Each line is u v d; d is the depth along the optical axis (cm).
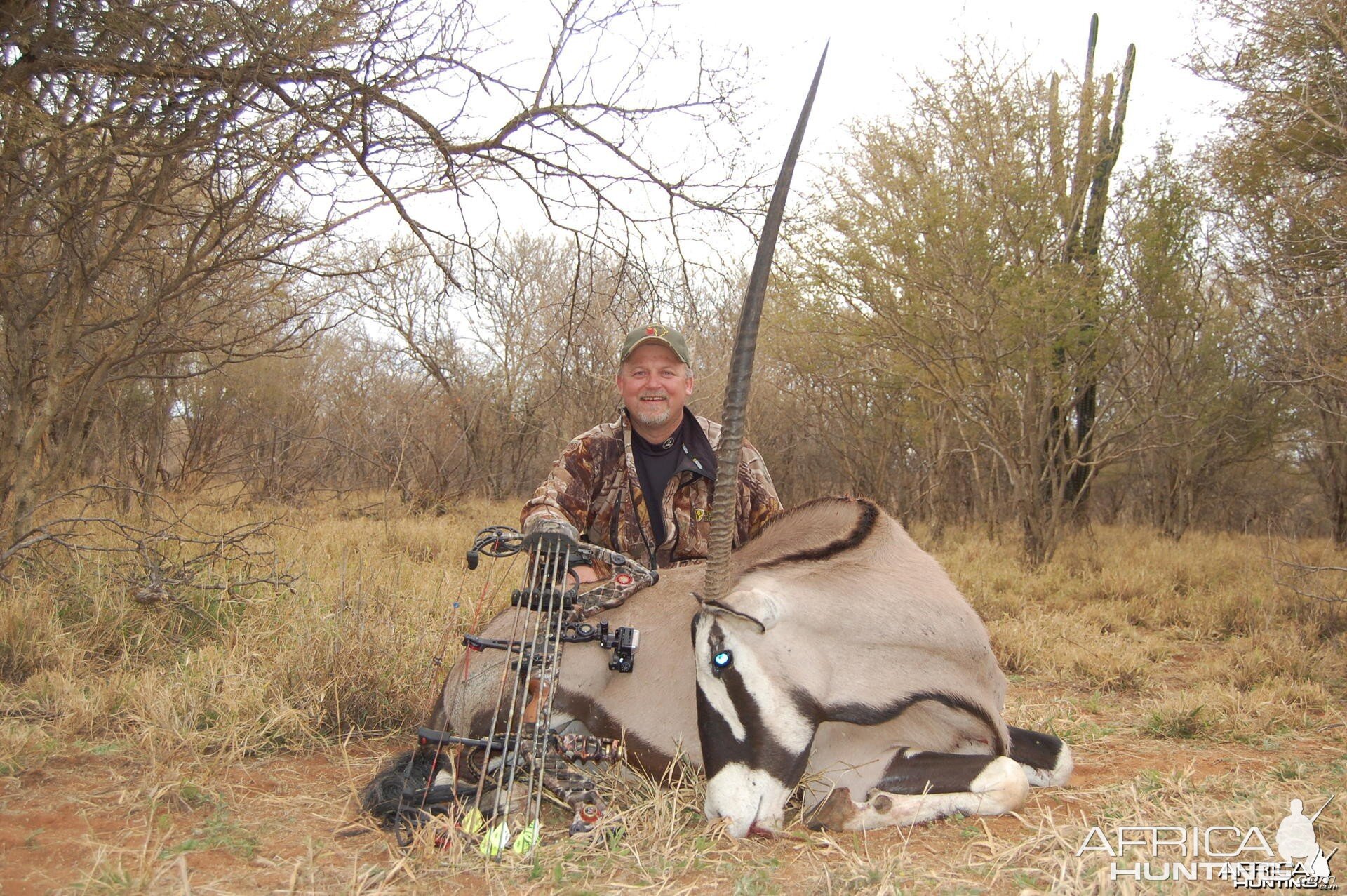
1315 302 891
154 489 1046
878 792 325
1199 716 464
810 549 361
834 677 323
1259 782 372
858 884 269
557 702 349
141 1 533
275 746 380
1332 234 890
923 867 282
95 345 672
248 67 535
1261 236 1023
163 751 354
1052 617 742
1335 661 605
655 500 409
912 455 1488
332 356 1625
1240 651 643
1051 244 1109
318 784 346
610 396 1262
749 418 1512
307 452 1373
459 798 307
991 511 1377
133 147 537
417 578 661
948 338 1062
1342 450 1398
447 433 1470
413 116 559
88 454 983
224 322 665
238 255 621
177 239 717
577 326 703
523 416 1625
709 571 311
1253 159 987
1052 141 1064
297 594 542
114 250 571
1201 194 1138
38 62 516
